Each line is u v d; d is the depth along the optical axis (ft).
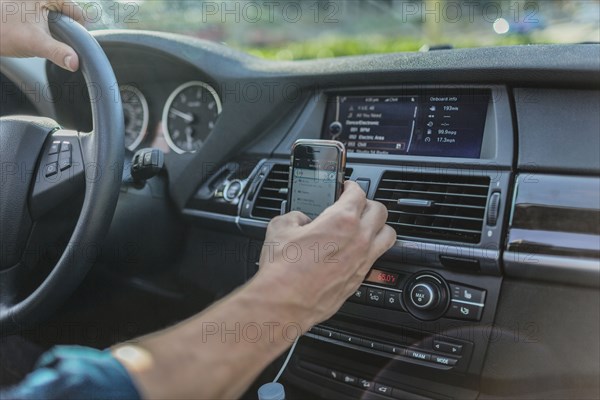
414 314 3.67
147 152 4.13
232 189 4.48
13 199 3.63
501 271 3.42
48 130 3.71
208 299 4.92
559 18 10.95
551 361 3.51
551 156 3.38
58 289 3.44
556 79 3.44
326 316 2.33
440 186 3.67
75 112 4.57
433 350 3.74
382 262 3.73
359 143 4.15
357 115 4.21
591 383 3.54
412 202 3.59
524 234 3.32
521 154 3.45
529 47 3.68
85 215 3.35
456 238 3.52
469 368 3.66
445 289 3.59
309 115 4.38
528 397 3.71
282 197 4.25
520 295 3.44
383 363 4.03
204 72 4.56
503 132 3.56
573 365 3.49
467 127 3.78
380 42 9.77
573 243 3.22
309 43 12.75
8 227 3.64
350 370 4.20
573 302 3.35
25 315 3.49
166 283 5.00
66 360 1.81
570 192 3.28
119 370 1.75
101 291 4.85
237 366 1.92
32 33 3.03
